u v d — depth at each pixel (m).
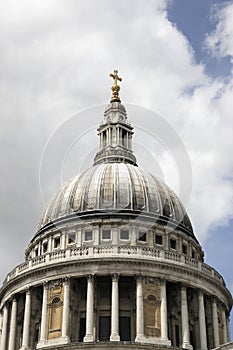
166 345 86.56
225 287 100.38
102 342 84.62
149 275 92.56
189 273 94.94
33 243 105.50
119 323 91.69
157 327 90.06
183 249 103.31
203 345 92.31
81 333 91.62
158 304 91.50
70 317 91.19
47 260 95.25
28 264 97.75
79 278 93.50
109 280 93.75
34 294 95.81
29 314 93.81
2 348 97.00
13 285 98.00
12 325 96.12
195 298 96.00
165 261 93.50
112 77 124.31
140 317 89.31
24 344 92.00
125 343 84.69
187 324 91.94
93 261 92.25
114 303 90.25
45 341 89.75
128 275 92.25
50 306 92.25
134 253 93.75
